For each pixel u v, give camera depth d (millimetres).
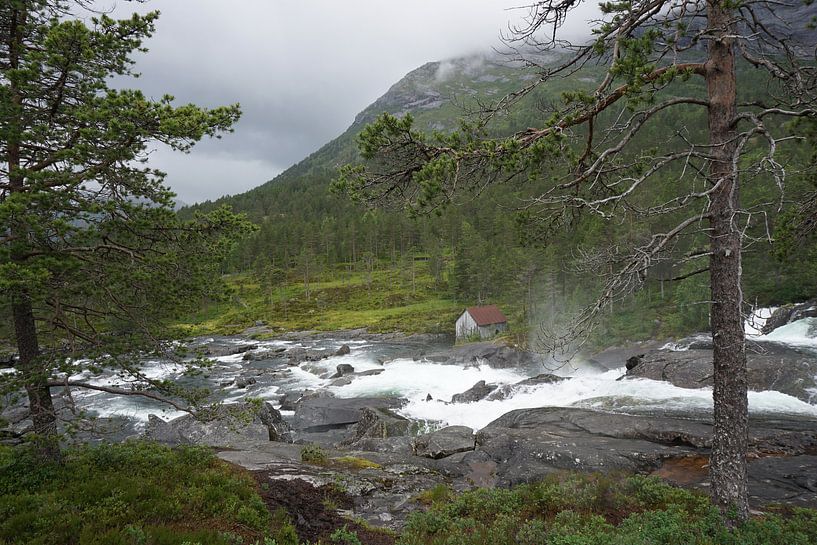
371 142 7723
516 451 14914
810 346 27484
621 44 6906
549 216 9164
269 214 173250
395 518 10508
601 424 16812
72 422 8711
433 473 14109
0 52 9000
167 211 9359
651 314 45438
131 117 8188
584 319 7527
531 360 39812
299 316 88812
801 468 12273
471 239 85500
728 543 7035
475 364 41094
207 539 7395
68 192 8031
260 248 120188
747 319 7152
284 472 12703
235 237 10047
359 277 113250
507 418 20031
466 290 82375
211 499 9188
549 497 10219
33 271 7398
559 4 7688
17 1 8281
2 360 9117
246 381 39938
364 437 22719
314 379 41844
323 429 26891
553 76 8016
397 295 95438
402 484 12727
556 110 7711
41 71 8125
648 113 7277
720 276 7523
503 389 28172
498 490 10891
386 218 122688
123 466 10234
